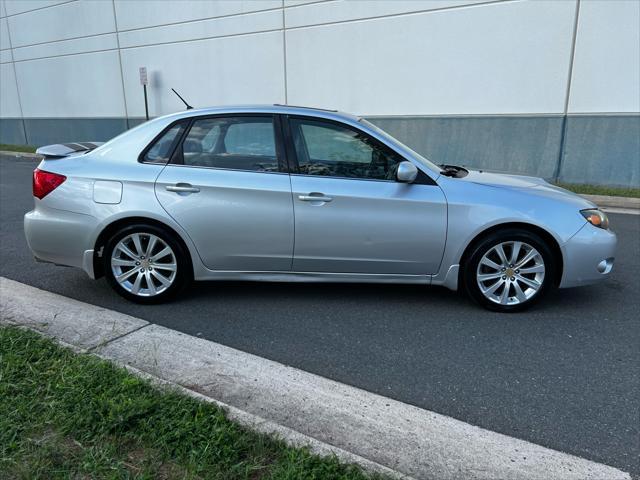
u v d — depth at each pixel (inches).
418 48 431.5
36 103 751.1
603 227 164.2
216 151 165.8
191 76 577.3
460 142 430.0
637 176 370.6
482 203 159.5
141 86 626.8
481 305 167.6
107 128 680.4
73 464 89.4
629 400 118.7
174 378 123.1
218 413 102.7
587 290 188.9
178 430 97.0
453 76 421.7
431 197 159.6
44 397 107.4
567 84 378.6
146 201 161.8
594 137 378.0
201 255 166.1
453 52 417.4
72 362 121.7
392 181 162.1
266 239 163.5
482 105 414.6
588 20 361.7
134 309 168.1
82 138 713.0
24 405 104.2
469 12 403.5
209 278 169.9
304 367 132.0
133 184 162.7
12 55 754.2
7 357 122.6
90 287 187.6
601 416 112.6
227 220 162.4
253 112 166.6
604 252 161.9
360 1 449.4
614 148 373.1
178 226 162.7
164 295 170.2
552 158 396.5
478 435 104.9
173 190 161.6
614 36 356.5
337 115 166.7
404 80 444.8
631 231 274.7
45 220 166.2
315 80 492.1
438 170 167.0
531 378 127.9
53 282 192.7
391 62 447.2
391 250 162.9
